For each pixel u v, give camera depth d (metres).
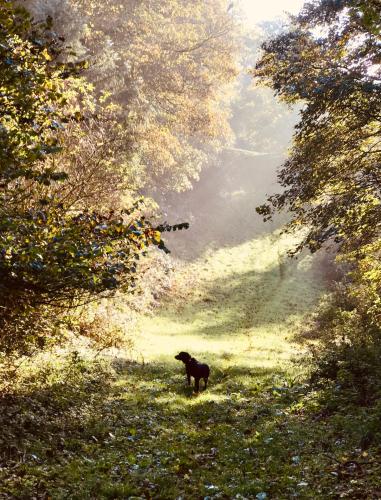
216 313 35.34
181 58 39.44
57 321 11.13
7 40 7.58
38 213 8.52
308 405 12.80
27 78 7.40
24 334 10.70
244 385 16.81
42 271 8.03
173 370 19.17
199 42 41.19
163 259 42.28
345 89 13.62
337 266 41.78
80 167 14.44
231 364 20.53
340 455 8.81
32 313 10.38
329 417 11.61
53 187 13.10
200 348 24.47
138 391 15.41
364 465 8.08
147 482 8.18
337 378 14.02
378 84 13.54
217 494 7.61
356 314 23.28
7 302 9.07
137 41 36.81
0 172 7.24
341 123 15.36
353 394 12.05
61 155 13.54
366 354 14.09
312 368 17.34
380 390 11.83
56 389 12.58
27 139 7.47
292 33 16.53
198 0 42.03
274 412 13.03
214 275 44.53
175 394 15.58
